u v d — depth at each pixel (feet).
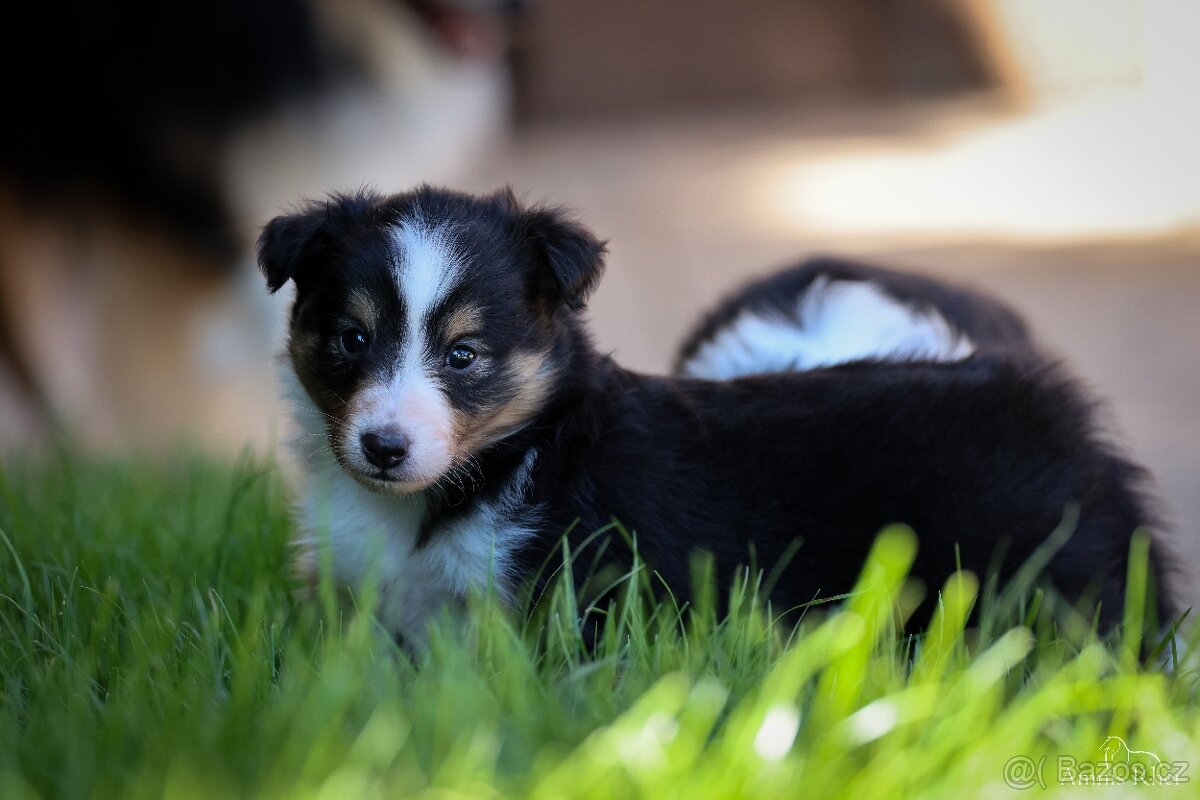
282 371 15.65
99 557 16.08
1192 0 76.18
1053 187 58.39
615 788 10.03
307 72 30.07
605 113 83.25
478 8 32.19
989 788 10.39
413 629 14.78
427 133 32.19
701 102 84.74
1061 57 80.89
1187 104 72.79
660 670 12.12
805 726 11.29
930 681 11.48
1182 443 27.35
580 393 14.65
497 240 14.78
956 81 83.41
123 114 30.12
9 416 31.76
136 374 31.96
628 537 13.83
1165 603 15.49
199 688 11.78
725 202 57.88
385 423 13.66
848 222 53.52
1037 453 14.97
